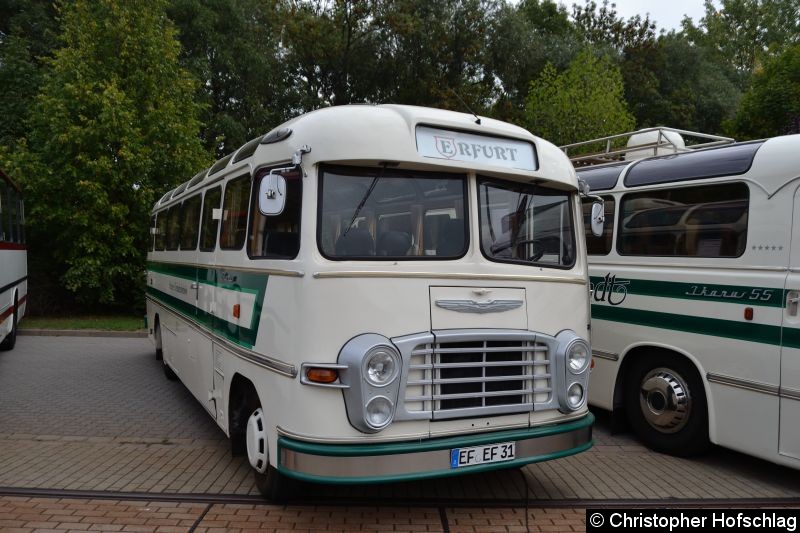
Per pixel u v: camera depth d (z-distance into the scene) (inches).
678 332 225.9
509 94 1127.0
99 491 188.9
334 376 148.7
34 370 393.4
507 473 209.5
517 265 177.2
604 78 805.2
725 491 195.8
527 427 170.2
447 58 1030.4
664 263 236.4
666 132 299.9
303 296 153.1
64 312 668.7
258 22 1030.4
